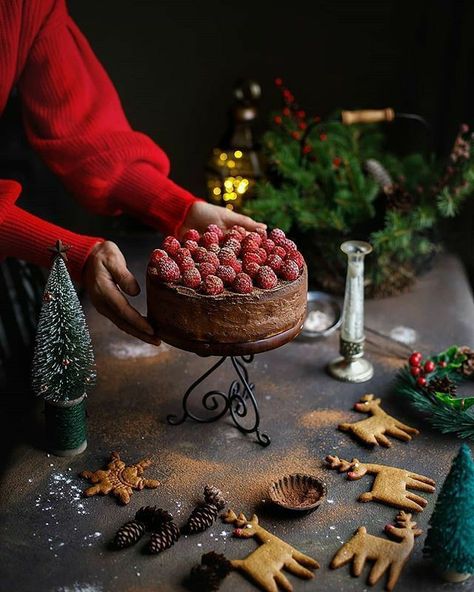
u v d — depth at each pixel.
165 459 1.08
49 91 1.24
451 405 1.13
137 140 1.26
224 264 1.01
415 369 1.20
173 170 1.81
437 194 1.47
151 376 1.25
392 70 1.71
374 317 1.42
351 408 1.18
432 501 1.01
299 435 1.13
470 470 0.86
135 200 1.25
